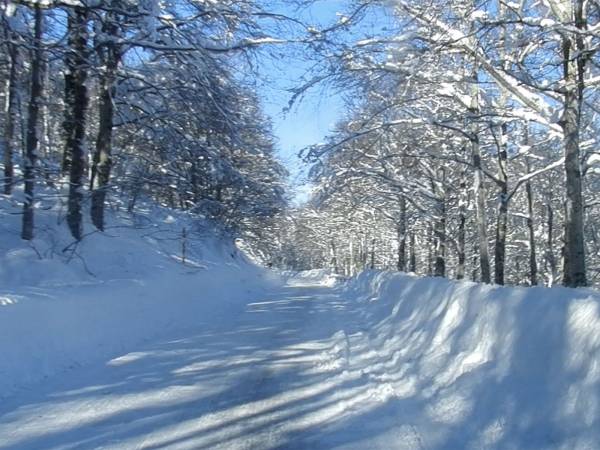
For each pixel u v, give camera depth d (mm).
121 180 17266
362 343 11016
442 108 19703
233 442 5668
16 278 12188
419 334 9555
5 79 15992
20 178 13828
